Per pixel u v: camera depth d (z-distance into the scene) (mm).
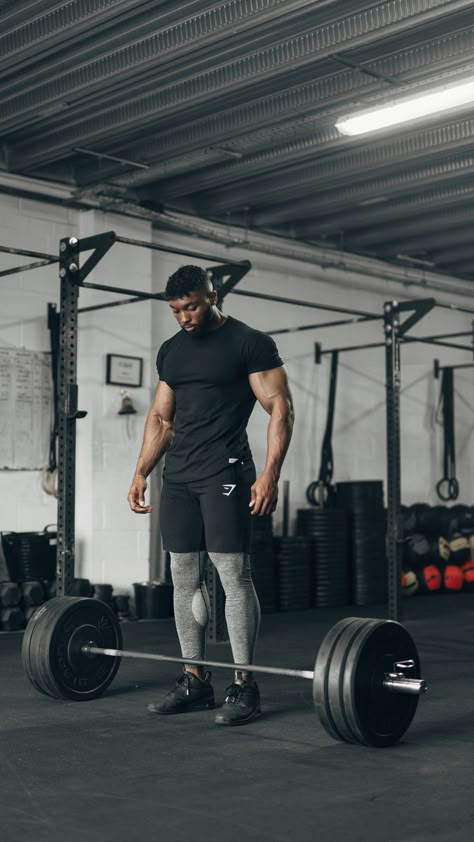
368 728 2469
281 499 7066
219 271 4836
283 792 2109
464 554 7496
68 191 5887
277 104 4957
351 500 6848
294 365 7223
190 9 3994
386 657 2525
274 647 4551
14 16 4074
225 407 2838
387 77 4535
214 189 6391
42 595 5316
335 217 6836
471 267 8172
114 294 6047
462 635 4965
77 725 2768
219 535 2797
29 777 2225
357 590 6738
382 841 1790
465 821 1910
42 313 5789
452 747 2529
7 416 5602
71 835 1823
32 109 4895
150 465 3023
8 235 5688
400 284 7988
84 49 4305
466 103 4645
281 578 6359
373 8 3994
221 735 2648
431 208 6441
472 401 8570
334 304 7500
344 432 7531
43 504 5727
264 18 3979
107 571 5930
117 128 5117
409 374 8102
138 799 2055
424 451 8156
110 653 3066
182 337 2910
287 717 2889
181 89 4734
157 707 2910
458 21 4109
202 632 2975
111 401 6008
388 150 5531
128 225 6152
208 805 2014
